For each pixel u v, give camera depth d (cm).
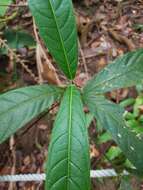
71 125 28
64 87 31
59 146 27
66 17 30
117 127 30
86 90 31
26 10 63
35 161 55
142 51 32
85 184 27
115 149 53
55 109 55
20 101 30
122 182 41
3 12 51
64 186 27
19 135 56
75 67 31
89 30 68
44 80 60
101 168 52
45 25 30
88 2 71
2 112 29
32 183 53
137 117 56
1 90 59
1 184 52
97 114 30
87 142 28
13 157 53
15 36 55
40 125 57
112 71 31
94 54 66
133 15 68
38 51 55
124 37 66
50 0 30
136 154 29
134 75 31
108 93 59
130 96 60
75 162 27
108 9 70
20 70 62
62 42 30
